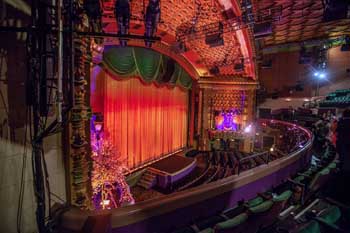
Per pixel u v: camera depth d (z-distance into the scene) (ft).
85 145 13.29
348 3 20.84
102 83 31.81
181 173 40.24
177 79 50.65
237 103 55.72
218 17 34.35
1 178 9.70
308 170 20.29
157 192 36.17
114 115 34.91
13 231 10.19
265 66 75.25
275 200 12.91
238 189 13.41
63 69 10.76
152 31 23.30
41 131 10.80
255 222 11.87
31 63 10.22
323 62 69.77
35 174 10.69
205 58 48.70
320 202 16.39
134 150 39.88
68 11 10.68
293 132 47.85
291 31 56.90
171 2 30.66
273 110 75.05
